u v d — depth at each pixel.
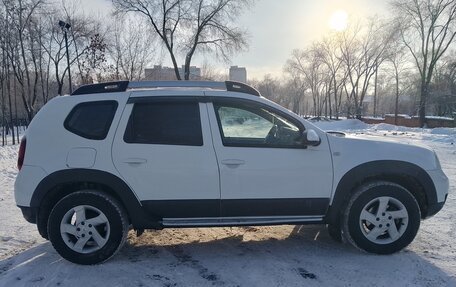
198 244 4.86
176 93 4.38
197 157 4.20
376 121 50.53
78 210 4.20
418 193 4.59
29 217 4.26
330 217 4.38
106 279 3.88
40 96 40.19
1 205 6.69
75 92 4.45
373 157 4.36
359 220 4.36
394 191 4.34
